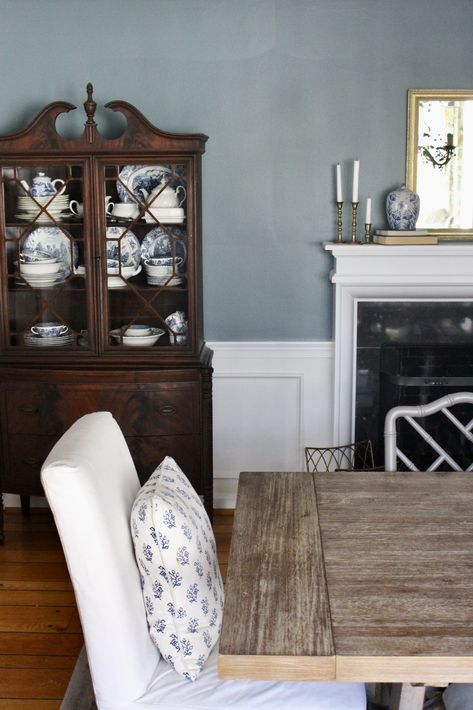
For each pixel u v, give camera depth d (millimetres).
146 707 1733
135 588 1799
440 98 3689
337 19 3652
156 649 1860
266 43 3676
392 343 3803
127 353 3492
